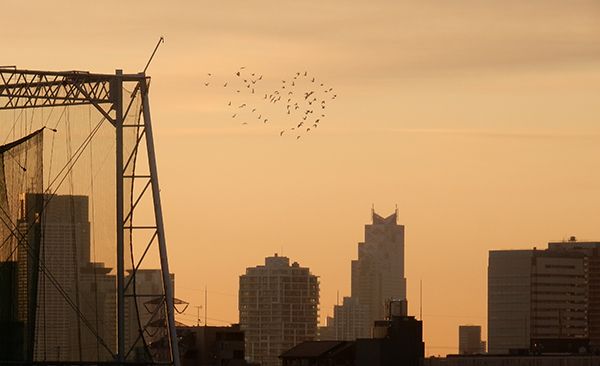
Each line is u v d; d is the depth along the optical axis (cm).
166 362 4966
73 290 5003
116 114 4997
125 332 4972
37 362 4928
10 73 4975
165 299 4997
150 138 5006
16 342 4984
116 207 4991
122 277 4975
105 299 4984
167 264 5006
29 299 5006
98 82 5006
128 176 5000
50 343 4997
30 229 5025
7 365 4962
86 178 5019
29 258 5022
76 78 5000
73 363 4944
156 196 5000
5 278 5038
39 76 4991
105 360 4959
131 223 5000
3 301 5025
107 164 5006
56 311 5000
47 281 5016
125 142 5009
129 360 4962
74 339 4988
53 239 5019
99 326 4978
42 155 5038
